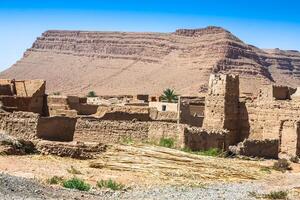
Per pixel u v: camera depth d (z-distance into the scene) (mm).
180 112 64625
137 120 57094
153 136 52000
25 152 42000
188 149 50125
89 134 51500
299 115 61656
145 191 33812
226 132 53500
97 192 31828
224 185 38531
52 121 48375
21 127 47406
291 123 61906
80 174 37156
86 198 28969
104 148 44906
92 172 38219
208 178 40750
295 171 49031
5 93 69812
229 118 62906
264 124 63844
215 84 63125
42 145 42781
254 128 64375
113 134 52000
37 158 40594
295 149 61219
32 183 30312
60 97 71875
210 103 63281
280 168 48938
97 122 51875
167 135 51344
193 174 41062
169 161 43906
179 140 50500
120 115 57812
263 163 50406
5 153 40531
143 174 39469
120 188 34062
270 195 34750
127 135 52156
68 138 49750
